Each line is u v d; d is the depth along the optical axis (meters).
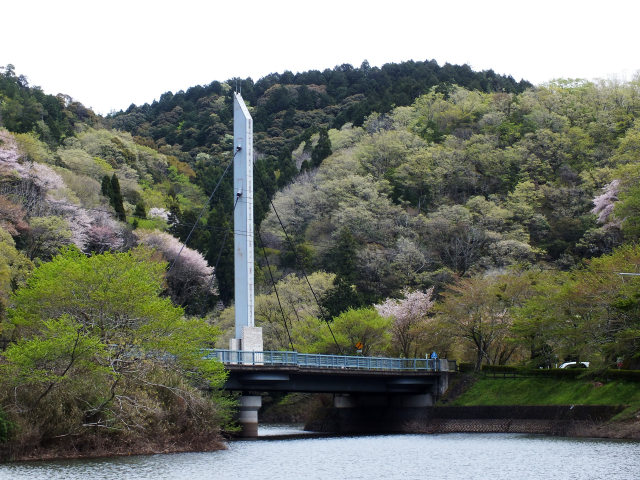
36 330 48.25
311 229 134.38
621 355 65.19
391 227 131.88
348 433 74.75
